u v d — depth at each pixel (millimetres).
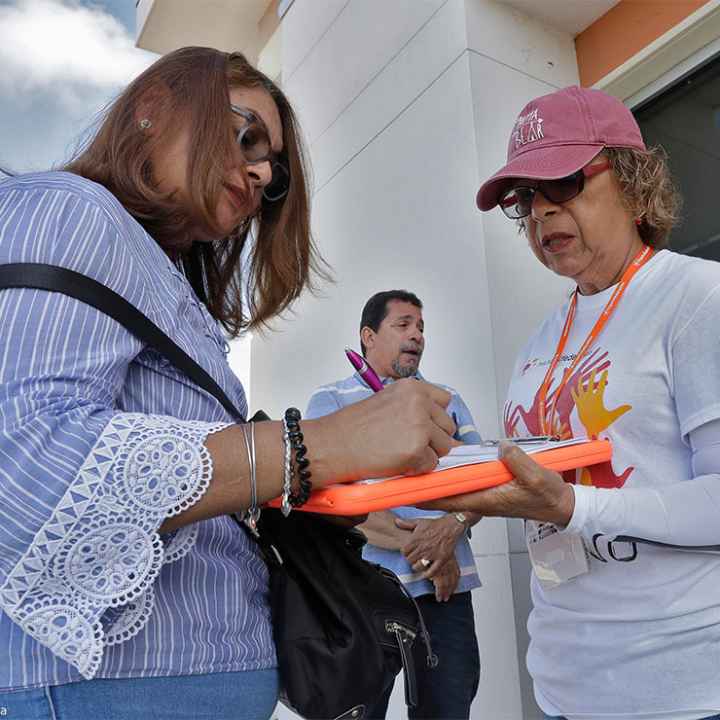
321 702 771
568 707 1055
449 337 2629
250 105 921
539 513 893
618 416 1041
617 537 921
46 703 553
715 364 939
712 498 911
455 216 2674
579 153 1116
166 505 554
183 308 766
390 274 3062
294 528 852
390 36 3238
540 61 2854
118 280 620
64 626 524
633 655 971
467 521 1944
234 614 700
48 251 572
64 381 548
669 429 1010
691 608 948
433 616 1940
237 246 1168
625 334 1075
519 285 2525
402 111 3090
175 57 826
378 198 3211
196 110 788
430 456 645
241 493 591
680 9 2518
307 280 1277
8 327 542
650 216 1168
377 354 2406
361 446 621
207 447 583
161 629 622
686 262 1072
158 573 603
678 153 2645
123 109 790
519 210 1260
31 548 514
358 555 908
